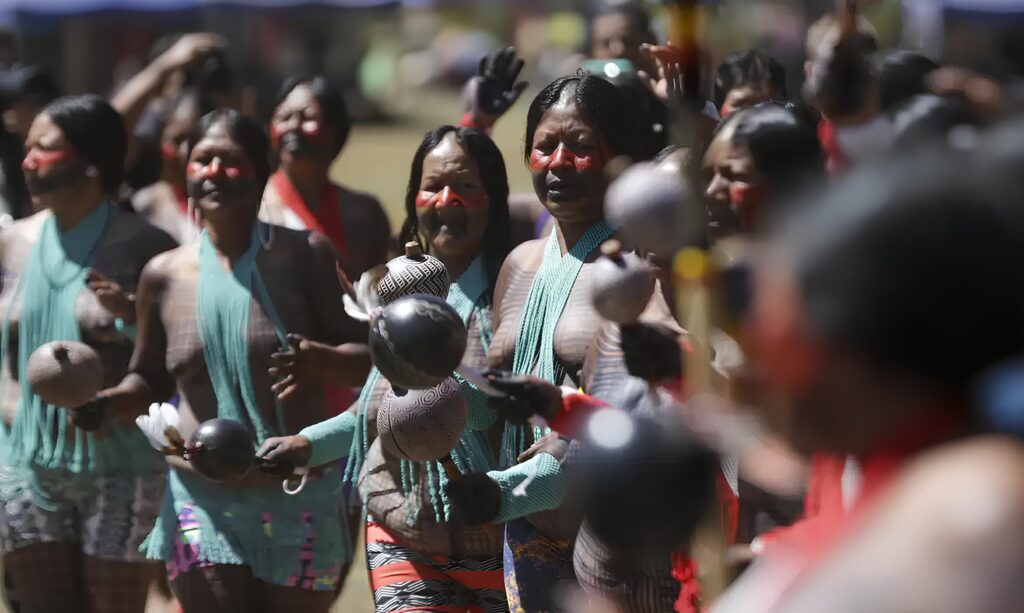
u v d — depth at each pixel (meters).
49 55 66.88
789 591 5.11
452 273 13.39
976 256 4.09
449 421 10.62
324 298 14.40
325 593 14.12
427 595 12.60
